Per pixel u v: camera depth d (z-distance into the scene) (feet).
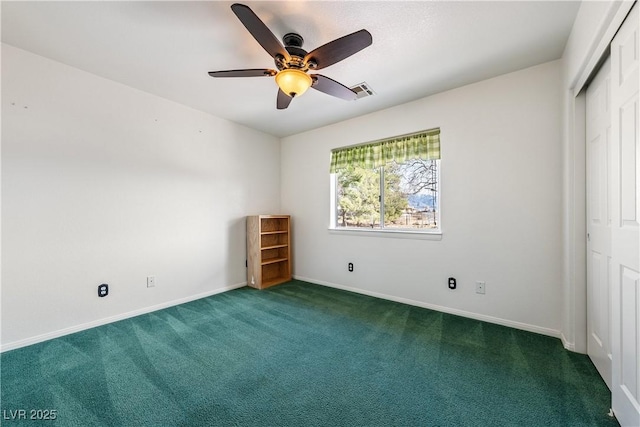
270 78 8.36
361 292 11.56
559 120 7.29
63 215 7.64
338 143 12.34
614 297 4.44
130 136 9.01
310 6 5.41
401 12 5.56
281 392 5.18
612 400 4.51
